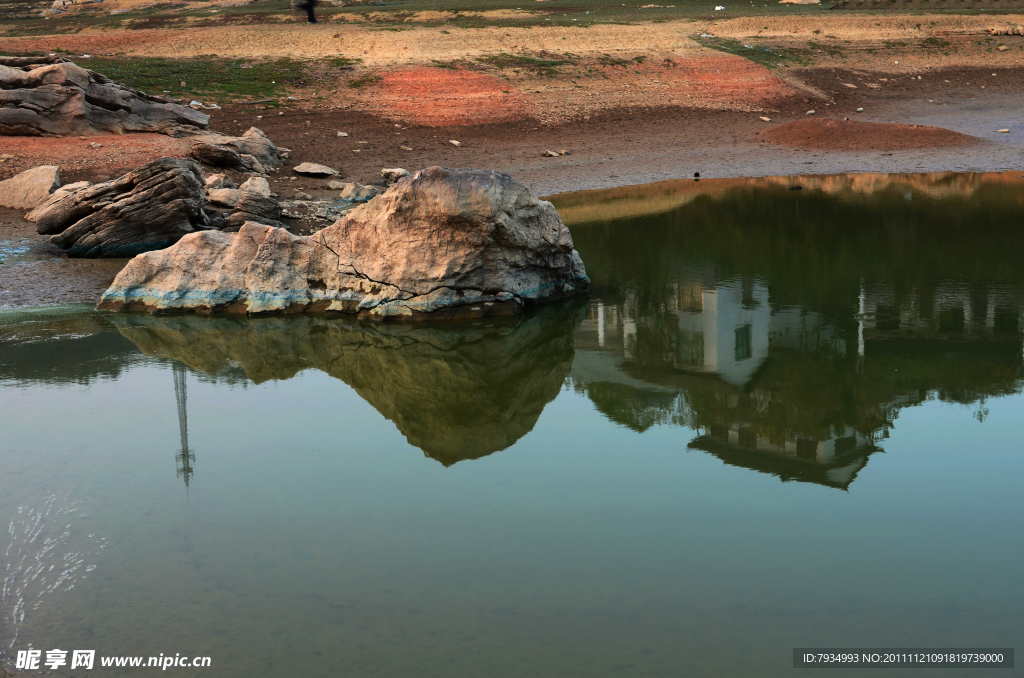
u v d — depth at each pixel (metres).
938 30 52.75
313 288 14.98
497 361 13.55
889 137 31.69
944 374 11.93
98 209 18.14
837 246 19.17
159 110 27.27
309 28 46.00
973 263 17.41
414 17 62.66
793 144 32.66
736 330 14.19
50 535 7.81
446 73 37.81
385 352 13.75
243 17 64.75
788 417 10.69
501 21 54.34
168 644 6.19
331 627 6.36
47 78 25.66
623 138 33.97
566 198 25.61
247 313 14.77
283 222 20.14
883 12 60.00
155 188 17.98
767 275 17.09
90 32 59.47
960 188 24.88
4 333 14.02
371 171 27.34
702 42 47.38
